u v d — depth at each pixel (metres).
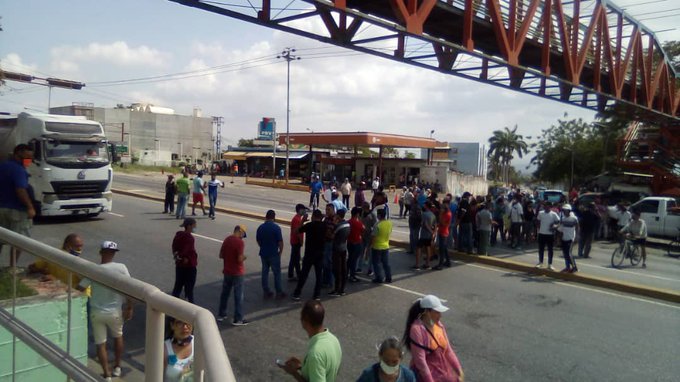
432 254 14.14
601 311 9.41
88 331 2.31
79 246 6.27
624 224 18.86
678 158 26.48
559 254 15.86
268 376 6.02
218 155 86.88
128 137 76.56
